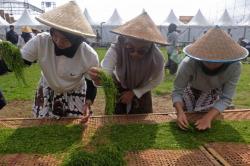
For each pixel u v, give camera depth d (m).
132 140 2.19
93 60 2.64
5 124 2.46
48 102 2.91
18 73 2.43
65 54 2.56
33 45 2.57
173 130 2.40
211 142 2.19
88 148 2.01
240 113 2.85
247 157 1.95
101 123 2.51
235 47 2.35
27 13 26.11
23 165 1.80
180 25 28.12
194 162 1.87
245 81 9.23
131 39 2.59
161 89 7.75
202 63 2.64
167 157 1.93
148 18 2.65
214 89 2.98
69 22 2.30
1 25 25.05
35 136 2.21
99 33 28.42
